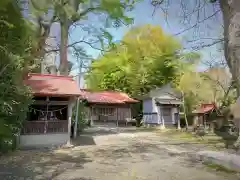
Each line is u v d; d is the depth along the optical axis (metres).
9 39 7.71
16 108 10.11
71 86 13.49
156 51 29.19
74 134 16.09
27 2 5.04
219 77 18.19
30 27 6.43
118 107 29.19
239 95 8.84
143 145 13.44
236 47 7.61
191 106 26.83
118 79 33.19
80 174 7.10
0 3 4.70
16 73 9.10
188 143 14.32
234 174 7.13
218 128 20.42
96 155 10.31
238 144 9.70
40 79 14.00
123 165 8.40
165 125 27.44
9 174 7.02
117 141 15.06
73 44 15.73
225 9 7.68
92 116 27.83
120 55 23.55
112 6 6.72
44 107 13.29
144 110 30.45
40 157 9.69
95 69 17.86
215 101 21.58
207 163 8.67
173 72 30.19
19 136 11.49
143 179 6.63
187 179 6.66
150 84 32.47
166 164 8.60
